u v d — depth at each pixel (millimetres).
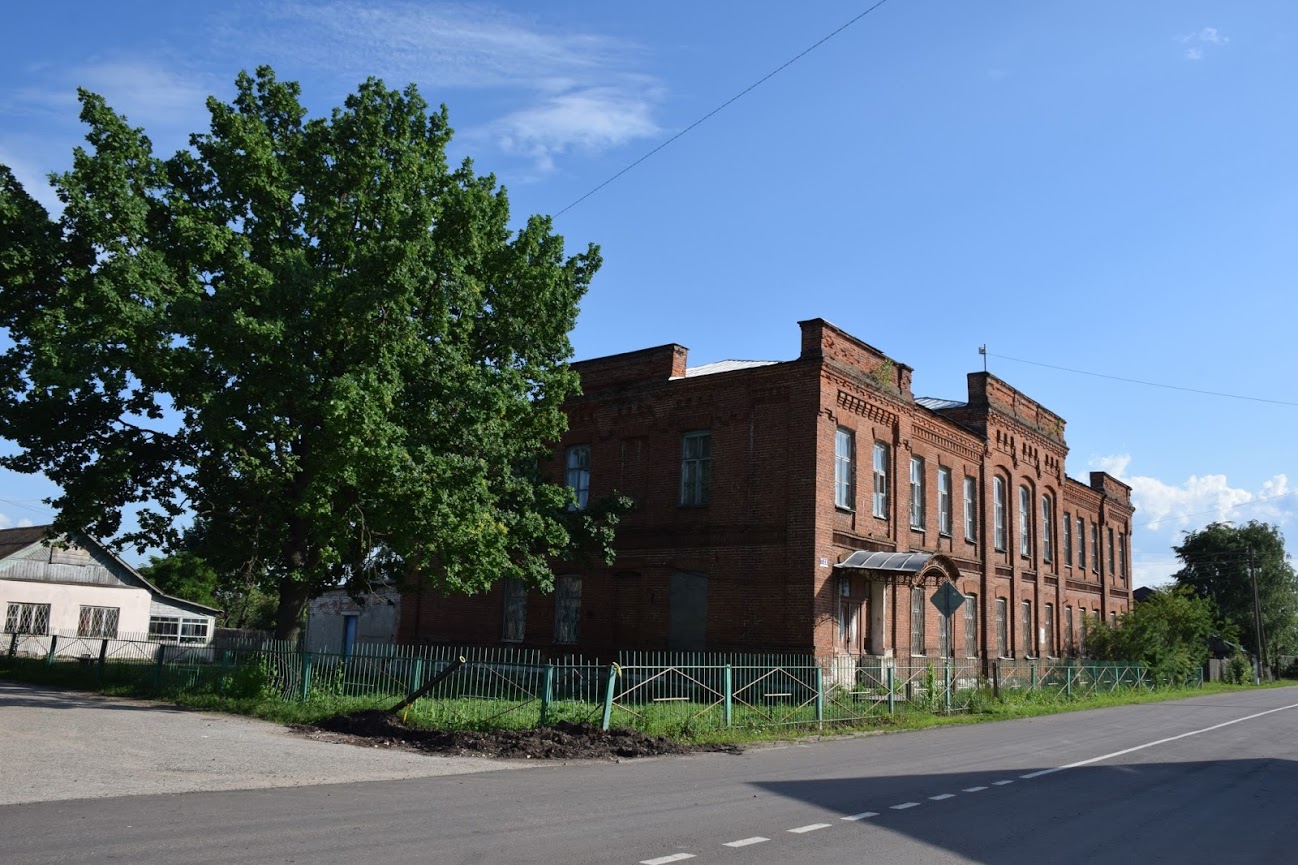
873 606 26406
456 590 20812
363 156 20266
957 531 31578
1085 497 44969
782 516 24547
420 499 18281
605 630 27328
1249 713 28969
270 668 18969
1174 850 8750
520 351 22297
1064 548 41844
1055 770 14203
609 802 10109
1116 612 47812
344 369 18578
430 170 20906
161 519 20719
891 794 11406
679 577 26328
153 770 11102
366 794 10141
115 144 18453
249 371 17609
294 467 19031
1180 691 41375
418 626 32781
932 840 8758
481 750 13945
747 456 25609
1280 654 82625
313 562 21609
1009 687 28953
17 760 11328
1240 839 9359
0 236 18016
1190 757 16594
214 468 20484
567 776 12078
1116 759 15891
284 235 20172
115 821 8195
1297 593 82750
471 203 20312
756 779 12289
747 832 8742
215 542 21797
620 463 28391
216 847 7305
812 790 11508
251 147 19250
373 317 18234
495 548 19938
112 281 16750
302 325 17859
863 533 26109
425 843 7711
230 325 16844
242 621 59094
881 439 27609
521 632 29906
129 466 19688
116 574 42844
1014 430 36281
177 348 17422
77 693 21406
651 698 19062
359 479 17969
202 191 20219
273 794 9945
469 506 19656
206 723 16062
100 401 19891
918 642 28812
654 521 27094
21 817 8258
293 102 20938
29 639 38000
